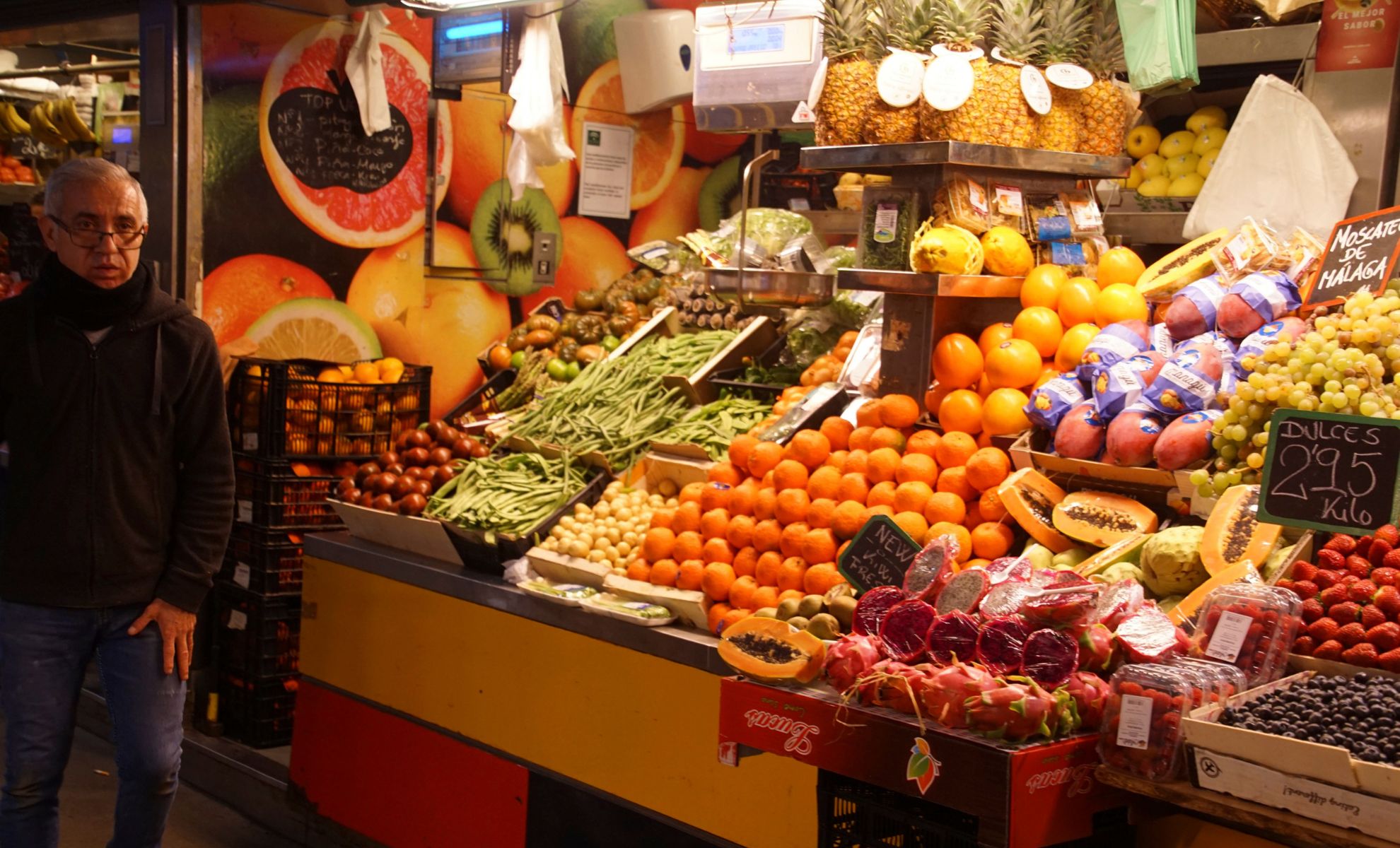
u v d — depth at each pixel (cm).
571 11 657
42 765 304
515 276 639
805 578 309
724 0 483
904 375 346
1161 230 405
